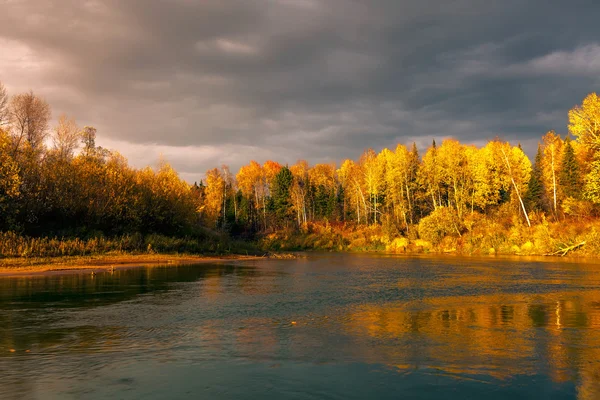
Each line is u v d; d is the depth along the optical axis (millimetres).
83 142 70000
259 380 9156
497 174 75000
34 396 8242
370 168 89375
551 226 56156
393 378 9312
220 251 58781
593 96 47625
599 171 47750
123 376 9414
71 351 11352
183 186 63188
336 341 12453
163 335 13125
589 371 9781
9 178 40000
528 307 17953
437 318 15766
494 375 9516
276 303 19031
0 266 33031
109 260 40375
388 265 41469
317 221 97188
